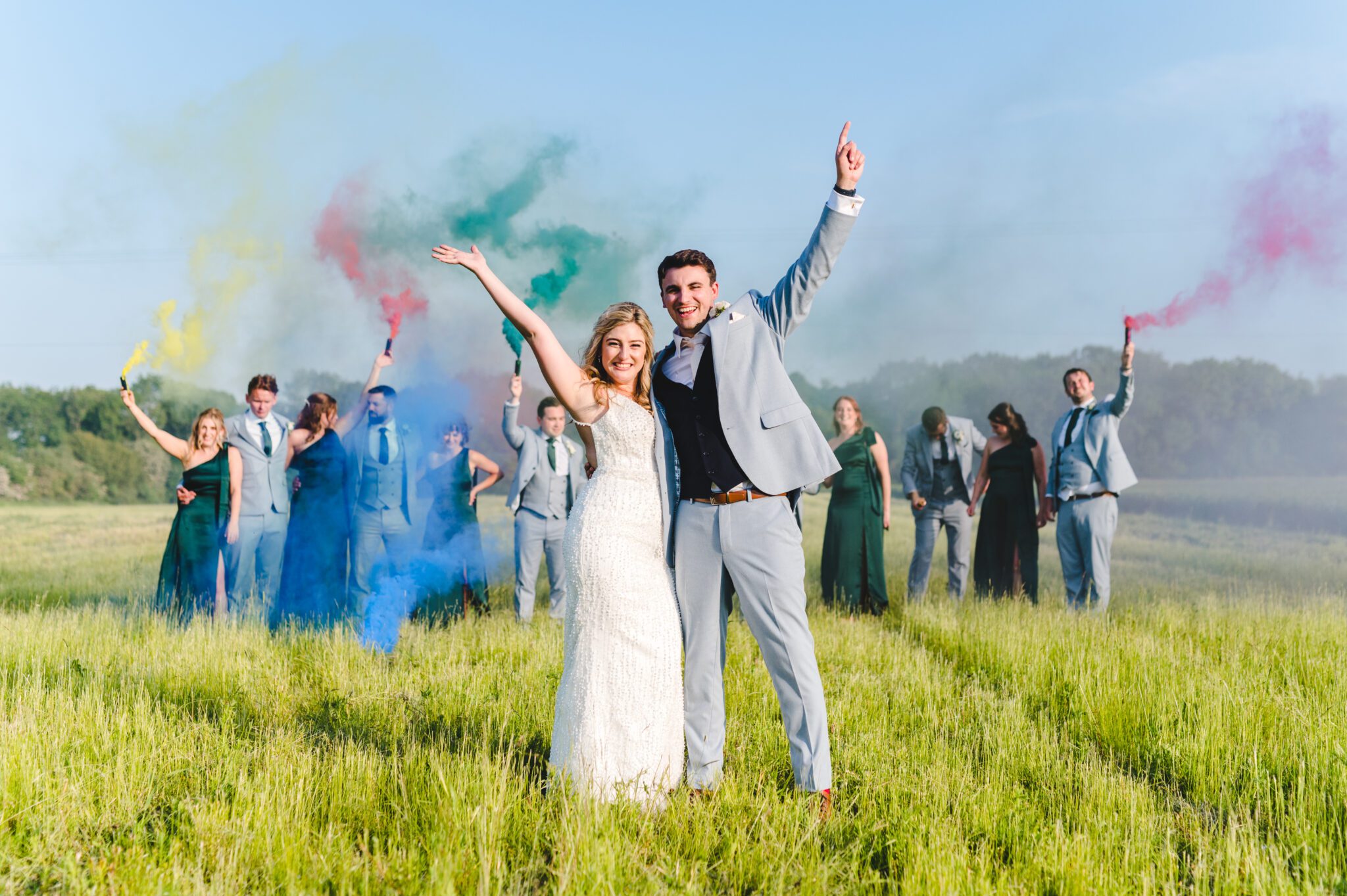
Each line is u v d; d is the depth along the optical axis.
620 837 2.79
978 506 11.14
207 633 6.39
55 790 3.10
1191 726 4.14
